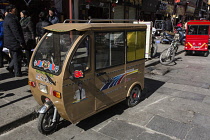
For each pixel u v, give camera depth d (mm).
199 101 4812
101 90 3529
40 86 3357
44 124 3264
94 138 3291
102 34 3338
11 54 5883
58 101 3039
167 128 3582
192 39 10742
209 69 8008
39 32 6016
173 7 24594
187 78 6746
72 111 3125
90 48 3180
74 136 3344
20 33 5000
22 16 5773
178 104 4641
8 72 6152
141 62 4410
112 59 3646
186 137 3307
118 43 3697
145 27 4301
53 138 3277
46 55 3385
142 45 4340
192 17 33938
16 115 3609
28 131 3443
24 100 4234
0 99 4250
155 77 6840
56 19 6461
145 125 3689
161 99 4953
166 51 8836
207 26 10219
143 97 5082
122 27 3686
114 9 13719
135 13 16766
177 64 8938
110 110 4309
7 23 4949
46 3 9148
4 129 3352
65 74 2908
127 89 4164
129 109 4375
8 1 8133
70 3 7996
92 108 3453
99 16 12445
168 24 14625
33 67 3484
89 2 11000
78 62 3092
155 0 19141
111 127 3625
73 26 3125
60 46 3186
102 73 3467
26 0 8602
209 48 14195
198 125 3689
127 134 3400
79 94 3160
